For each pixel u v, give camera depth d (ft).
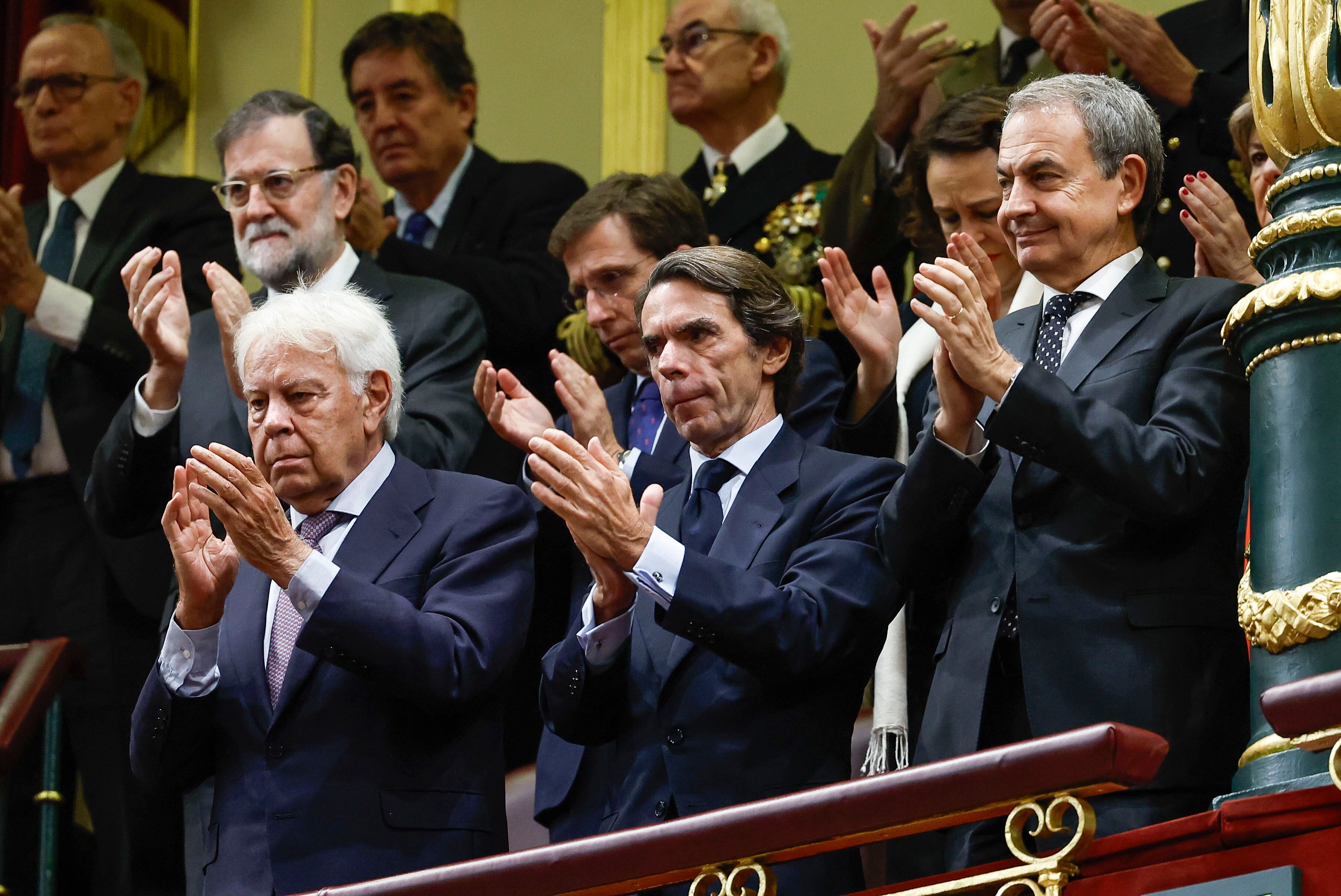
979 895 25.30
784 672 31.24
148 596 51.49
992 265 34.65
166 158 71.41
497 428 41.63
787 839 26.13
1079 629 30.27
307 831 32.45
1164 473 29.71
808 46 63.41
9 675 44.27
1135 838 24.47
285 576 32.55
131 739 42.32
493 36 69.51
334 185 47.09
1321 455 26.43
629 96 67.05
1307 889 23.11
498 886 28.19
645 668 33.27
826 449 35.09
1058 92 33.78
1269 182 40.68
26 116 59.31
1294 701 23.31
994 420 29.96
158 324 43.65
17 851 49.55
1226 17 50.65
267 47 71.82
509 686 44.75
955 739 30.86
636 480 39.09
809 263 51.06
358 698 33.37
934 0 61.87
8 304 53.36
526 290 53.67
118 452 43.83
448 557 35.04
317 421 35.37
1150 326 32.50
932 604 35.24
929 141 41.47
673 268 35.19
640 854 27.25
